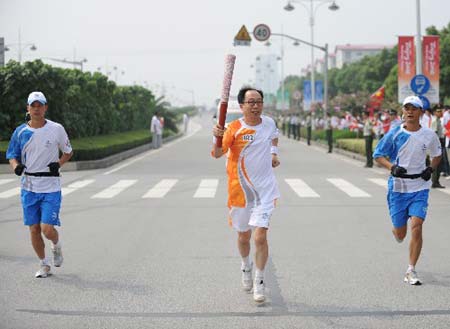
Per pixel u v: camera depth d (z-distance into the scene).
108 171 31.45
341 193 21.83
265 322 8.24
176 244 13.38
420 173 10.23
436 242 13.41
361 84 123.38
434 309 8.74
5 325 8.19
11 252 12.74
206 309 8.82
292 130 71.56
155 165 35.22
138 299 9.33
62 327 8.09
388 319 8.32
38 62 38.16
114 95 58.44
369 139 32.44
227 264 11.53
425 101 28.92
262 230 9.13
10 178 28.56
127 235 14.45
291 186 23.98
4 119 37.12
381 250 12.66
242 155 9.30
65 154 10.95
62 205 19.44
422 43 34.34
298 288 9.88
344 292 9.63
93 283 10.25
